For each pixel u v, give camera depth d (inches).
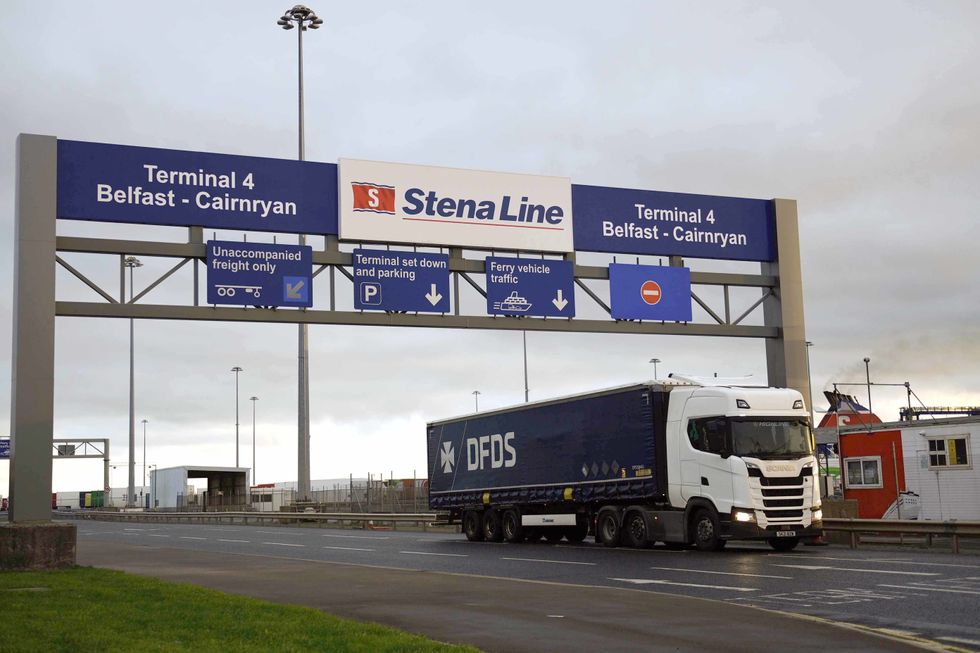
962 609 531.5
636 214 1176.2
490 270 1117.1
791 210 1238.3
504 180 1124.5
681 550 996.6
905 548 1009.5
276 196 1048.8
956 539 935.0
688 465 984.3
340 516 1910.7
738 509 935.0
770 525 934.4
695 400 984.9
